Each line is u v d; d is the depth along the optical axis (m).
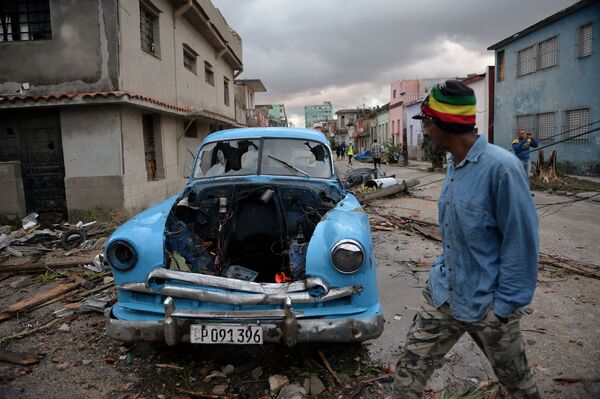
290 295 2.93
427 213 9.31
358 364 3.28
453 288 1.99
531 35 18.66
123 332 2.96
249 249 4.23
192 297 2.97
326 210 4.09
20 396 2.94
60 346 3.65
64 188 9.18
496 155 1.85
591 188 12.02
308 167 4.58
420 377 2.16
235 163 4.60
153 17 11.33
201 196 4.12
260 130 4.93
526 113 19.33
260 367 3.26
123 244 3.08
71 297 4.74
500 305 1.82
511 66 20.36
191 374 3.21
